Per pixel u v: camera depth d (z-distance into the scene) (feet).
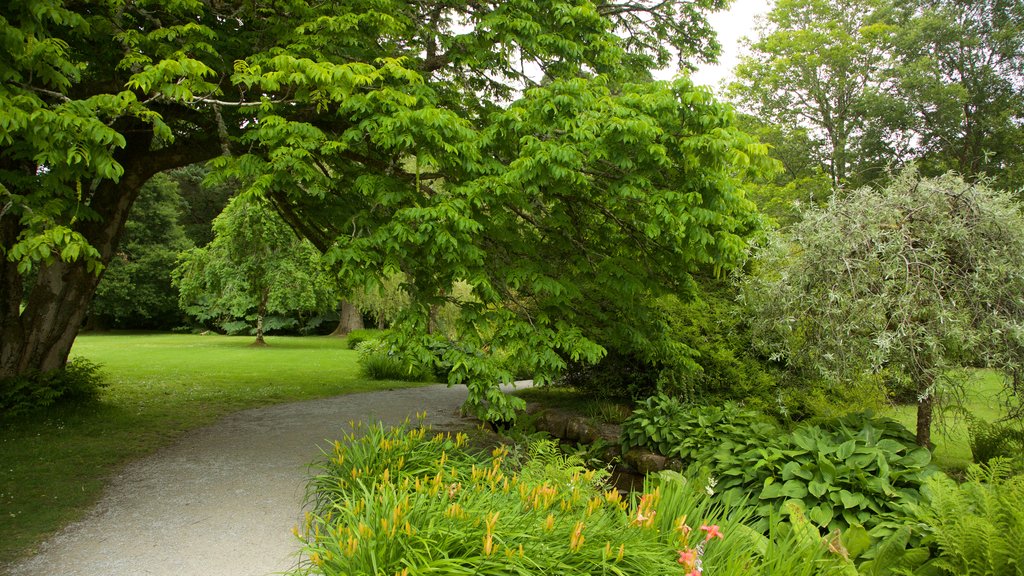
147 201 103.81
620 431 26.18
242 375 46.88
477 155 17.62
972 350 14.51
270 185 16.84
